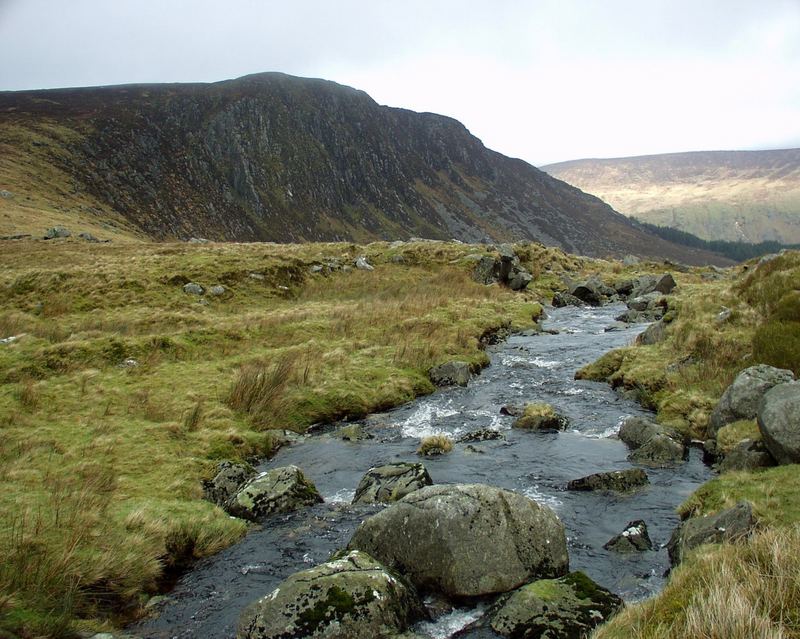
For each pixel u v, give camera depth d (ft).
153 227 458.91
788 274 83.10
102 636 27.81
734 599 17.94
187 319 107.96
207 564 36.37
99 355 78.23
